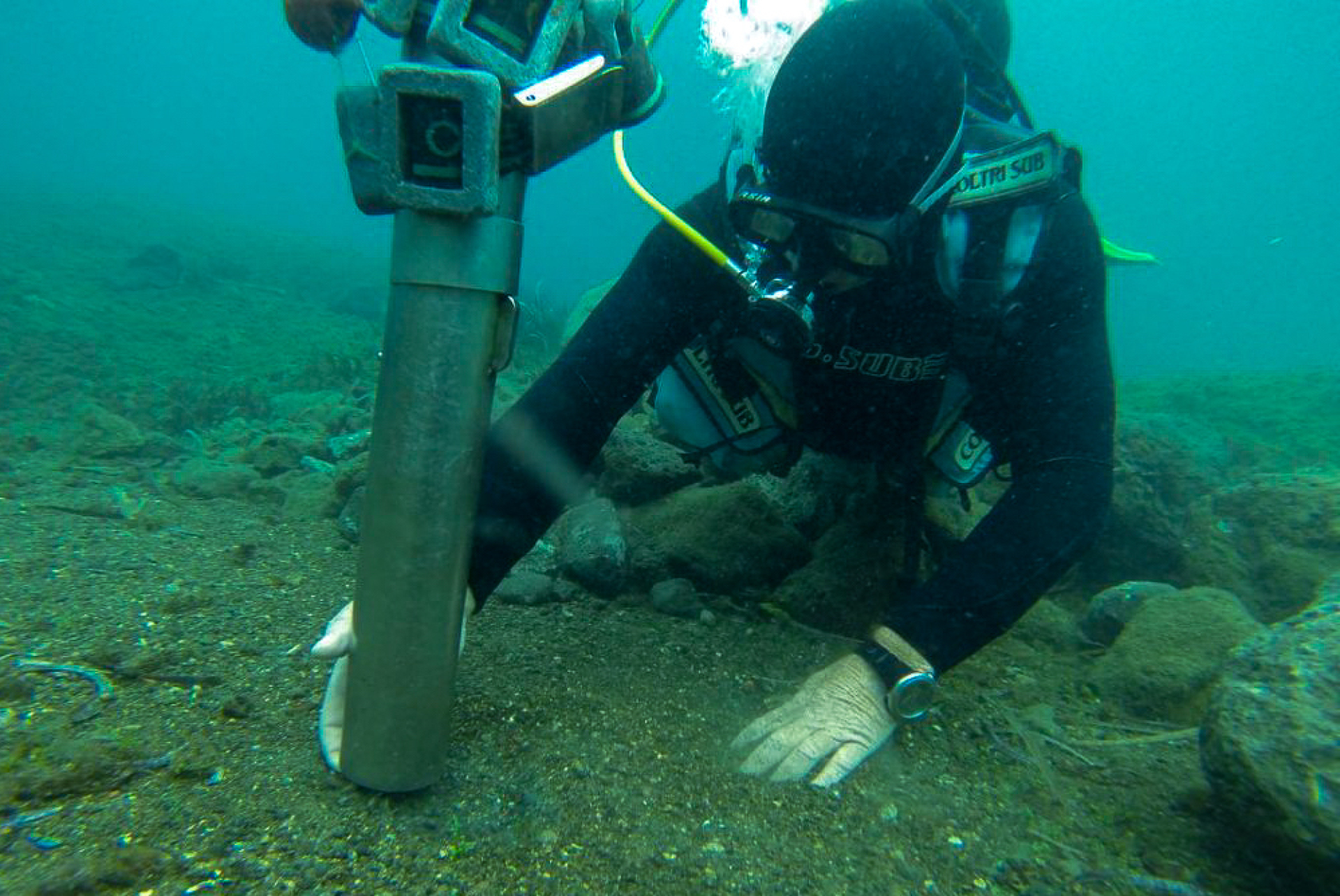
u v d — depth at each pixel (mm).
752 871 1307
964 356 1849
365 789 1328
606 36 1165
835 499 3105
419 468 1173
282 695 1630
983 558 1734
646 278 1934
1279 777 1306
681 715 1803
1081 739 1902
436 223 1106
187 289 12906
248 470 3811
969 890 1322
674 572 2721
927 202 1716
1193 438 5406
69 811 1207
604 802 1426
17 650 1692
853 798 1538
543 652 2047
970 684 2203
